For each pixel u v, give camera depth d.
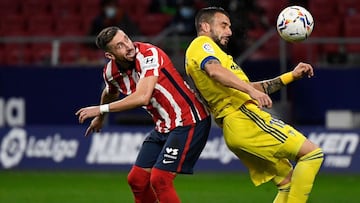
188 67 26.53
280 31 26.59
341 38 58.41
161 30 64.62
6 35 65.81
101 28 57.84
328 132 50.66
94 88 54.44
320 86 53.44
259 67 53.16
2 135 52.88
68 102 54.69
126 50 26.09
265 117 26.11
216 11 26.83
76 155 52.19
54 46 55.59
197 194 41.03
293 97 53.66
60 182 46.34
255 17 60.34
